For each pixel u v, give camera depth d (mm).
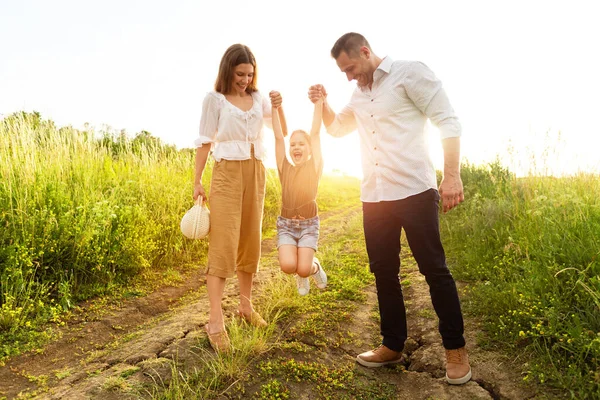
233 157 3408
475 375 2893
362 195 3127
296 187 3596
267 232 8508
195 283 5324
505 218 5633
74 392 2701
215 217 3371
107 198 6195
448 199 2758
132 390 2668
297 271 3479
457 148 2758
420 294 4418
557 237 3941
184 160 9617
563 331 2959
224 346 3119
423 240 2830
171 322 3822
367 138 3033
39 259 4520
